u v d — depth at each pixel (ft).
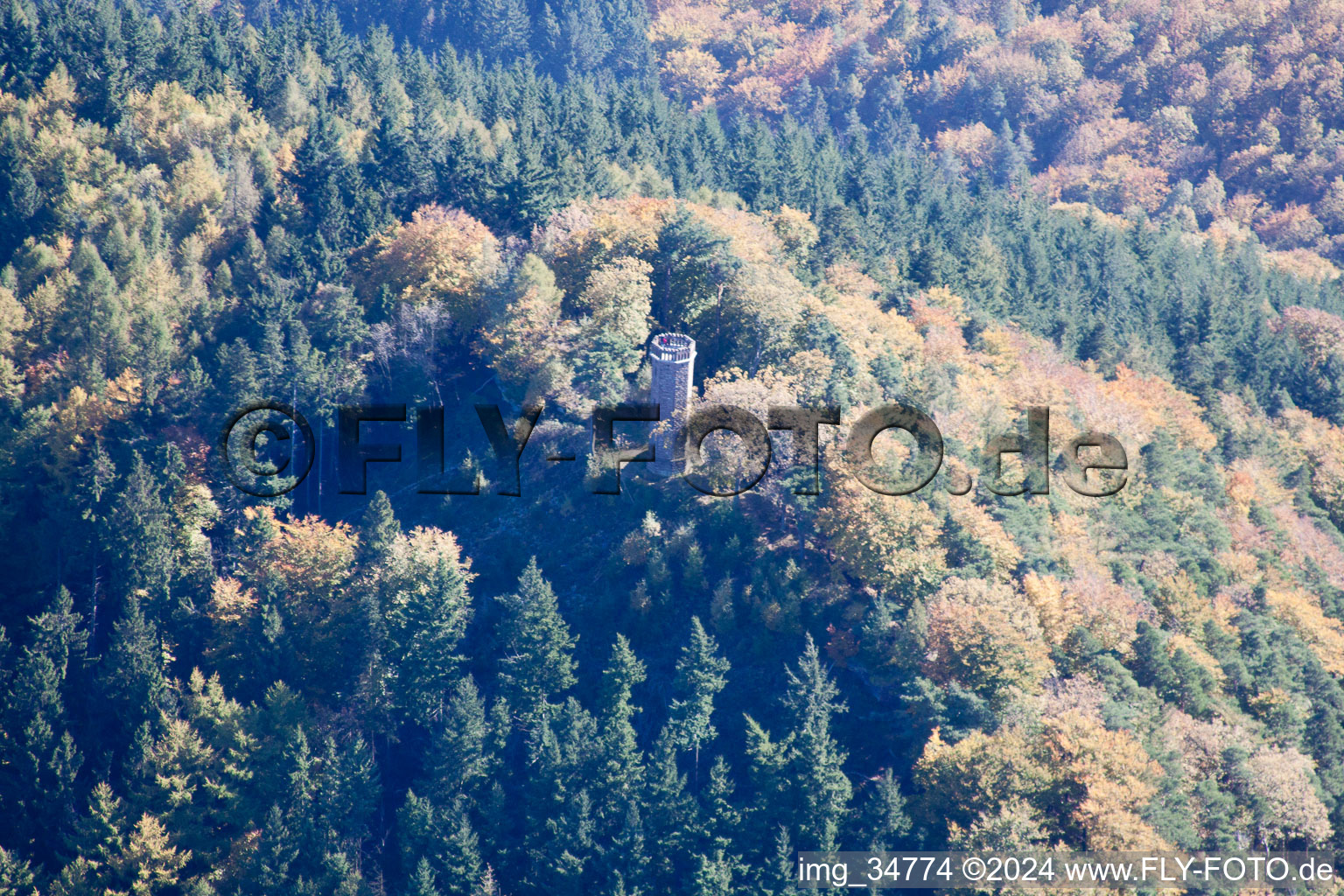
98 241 534.37
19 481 431.02
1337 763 372.38
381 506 390.42
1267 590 420.77
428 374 447.42
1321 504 555.69
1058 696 350.02
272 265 501.15
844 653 361.92
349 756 347.77
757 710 360.07
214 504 407.85
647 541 386.11
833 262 547.90
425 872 328.90
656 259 469.57
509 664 364.17
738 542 384.47
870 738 354.95
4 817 353.31
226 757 356.38
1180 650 368.07
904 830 328.70
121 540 390.01
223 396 425.69
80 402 431.84
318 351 431.84
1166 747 340.18
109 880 339.57
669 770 335.06
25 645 373.20
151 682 363.97
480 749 347.56
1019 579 383.45
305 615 381.60
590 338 431.43
